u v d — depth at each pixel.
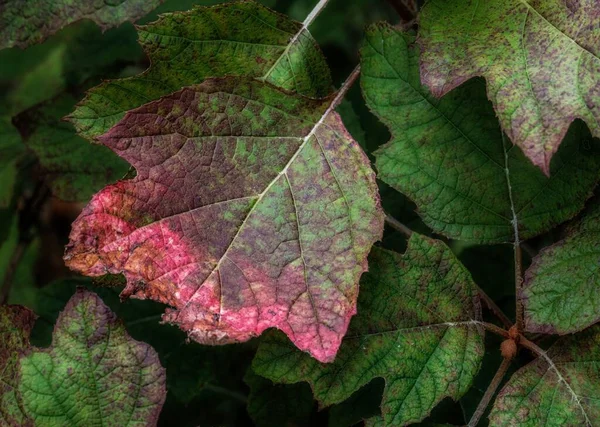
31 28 0.94
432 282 0.93
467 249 1.07
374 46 0.94
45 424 0.90
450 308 0.93
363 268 0.88
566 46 0.89
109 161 1.09
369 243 0.89
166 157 0.89
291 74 0.93
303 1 1.22
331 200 0.90
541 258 0.92
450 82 0.89
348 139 0.91
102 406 0.90
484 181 0.95
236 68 0.92
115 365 0.90
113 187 0.88
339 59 1.25
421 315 0.92
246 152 0.90
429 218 0.95
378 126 1.15
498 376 0.93
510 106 0.88
